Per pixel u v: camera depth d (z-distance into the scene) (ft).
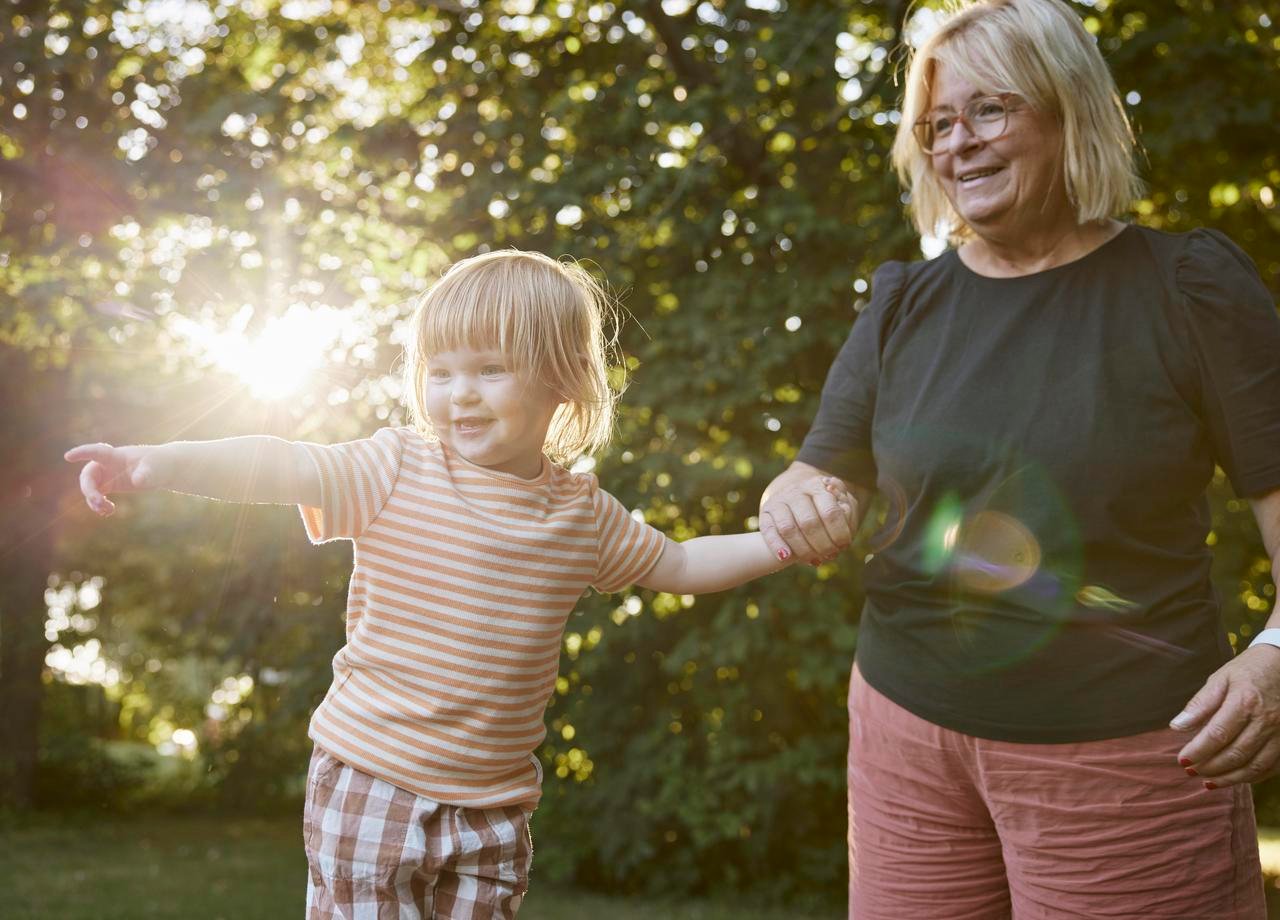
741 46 22.24
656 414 23.31
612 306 19.07
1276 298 24.18
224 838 37.37
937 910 6.36
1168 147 20.90
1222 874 5.61
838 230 21.72
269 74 27.22
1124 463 5.68
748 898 25.34
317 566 26.37
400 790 5.72
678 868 26.07
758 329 22.15
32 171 25.46
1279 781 30.12
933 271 6.79
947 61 6.33
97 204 24.52
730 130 22.17
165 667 58.29
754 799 24.48
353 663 5.91
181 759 51.31
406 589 5.82
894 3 21.45
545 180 23.06
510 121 23.68
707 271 23.63
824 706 24.67
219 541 26.53
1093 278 6.05
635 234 22.04
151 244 25.17
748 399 22.04
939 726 6.15
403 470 5.99
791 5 22.72
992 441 5.98
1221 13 22.29
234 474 5.63
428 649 5.77
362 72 27.25
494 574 5.86
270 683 27.81
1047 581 5.80
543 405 6.16
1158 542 5.76
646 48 24.30
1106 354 5.84
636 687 25.05
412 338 6.50
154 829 39.37
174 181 24.17
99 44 25.07
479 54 24.86
